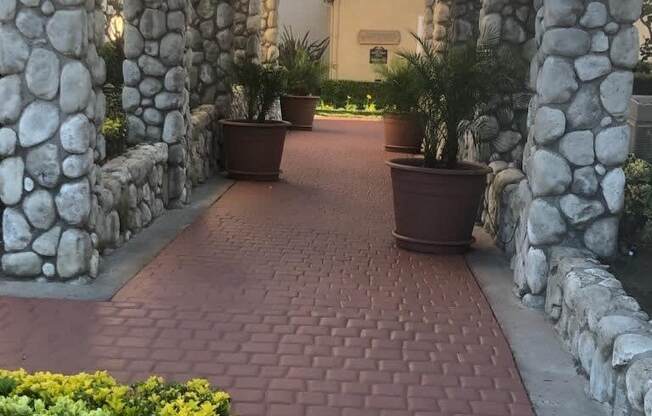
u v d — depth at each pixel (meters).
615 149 4.90
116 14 11.59
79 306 4.74
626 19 4.82
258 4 10.56
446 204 6.25
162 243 6.31
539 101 5.00
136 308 4.76
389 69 7.44
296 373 3.93
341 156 12.12
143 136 7.56
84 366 3.92
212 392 2.59
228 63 9.97
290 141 13.81
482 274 5.80
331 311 4.88
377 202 8.55
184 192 7.80
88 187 5.14
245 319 4.66
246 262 5.90
